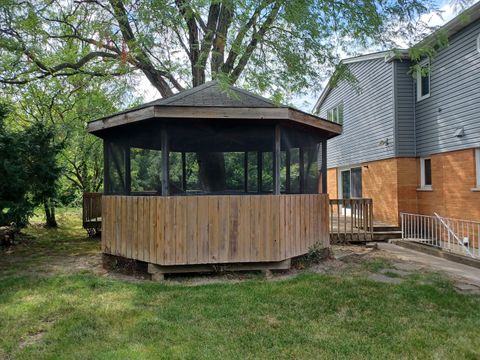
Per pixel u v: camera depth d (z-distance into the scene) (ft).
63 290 15.24
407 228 31.19
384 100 34.86
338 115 47.96
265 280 16.84
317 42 24.50
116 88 39.04
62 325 11.51
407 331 11.10
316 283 16.02
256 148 18.58
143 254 17.42
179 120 16.94
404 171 32.73
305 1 18.89
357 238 29.73
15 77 31.55
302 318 12.09
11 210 23.04
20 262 21.63
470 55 25.95
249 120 17.37
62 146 27.40
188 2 16.84
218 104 17.33
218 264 17.48
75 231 37.81
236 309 12.85
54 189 26.53
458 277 17.43
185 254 16.80
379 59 35.76
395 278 17.22
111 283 16.24
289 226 18.42
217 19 28.07
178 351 9.74
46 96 39.14
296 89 27.35
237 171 18.48
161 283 16.37
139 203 17.75
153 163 17.37
